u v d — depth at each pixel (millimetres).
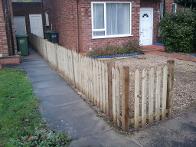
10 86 7910
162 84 5020
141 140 4363
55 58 10383
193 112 5477
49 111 5859
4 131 4738
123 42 14508
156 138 4414
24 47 14906
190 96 6574
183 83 7949
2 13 11477
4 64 11938
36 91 7516
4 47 11852
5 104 6203
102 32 13867
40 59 13523
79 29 13484
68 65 8336
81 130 4820
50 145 4242
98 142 4352
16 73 9938
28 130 4754
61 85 8125
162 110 5129
